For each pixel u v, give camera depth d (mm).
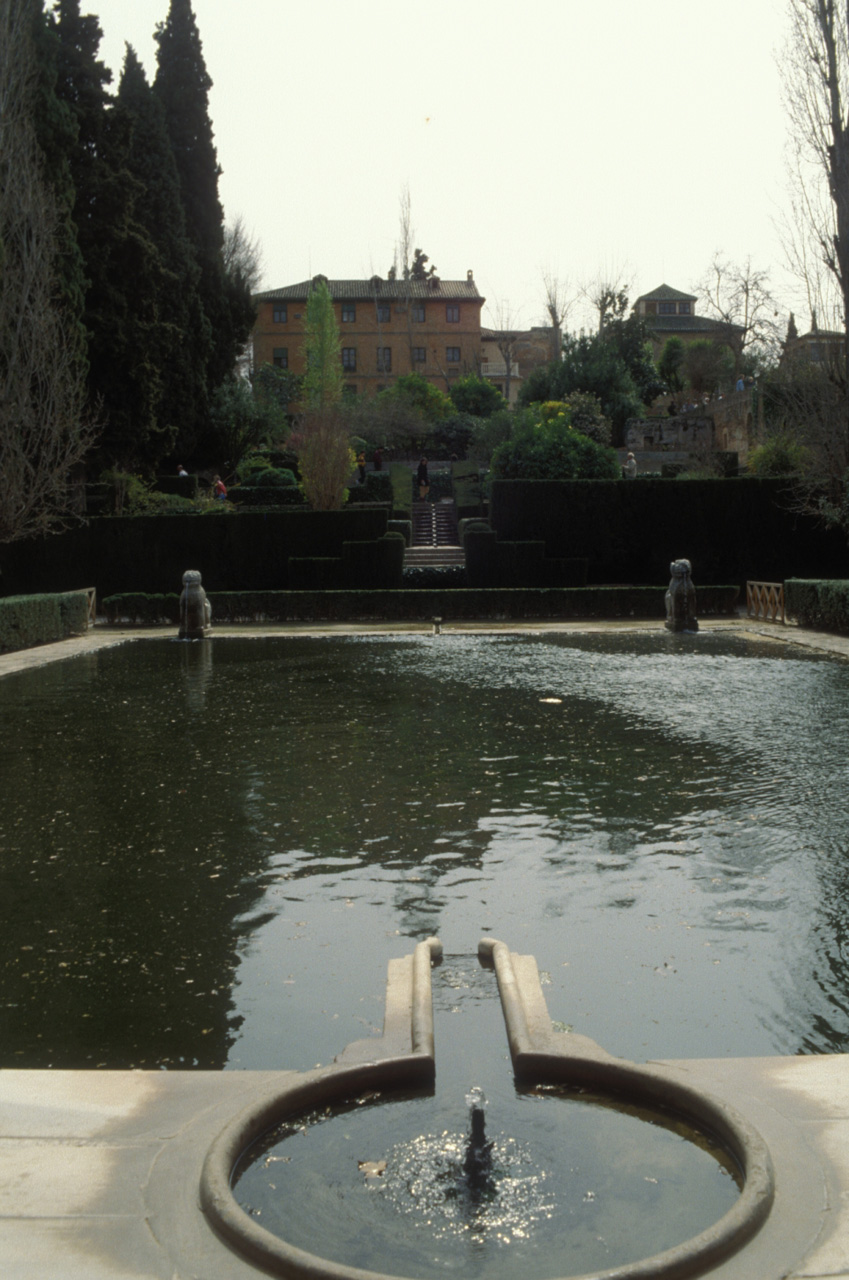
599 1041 3574
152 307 32344
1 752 8859
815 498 25609
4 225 22422
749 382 48906
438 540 36188
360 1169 2648
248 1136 2748
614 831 6180
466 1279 2207
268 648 18375
